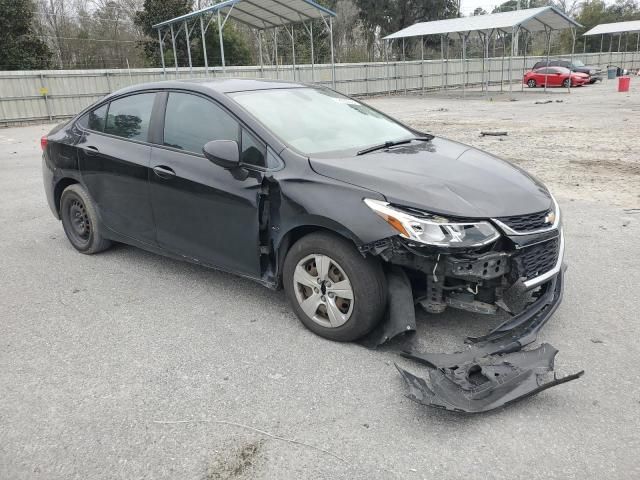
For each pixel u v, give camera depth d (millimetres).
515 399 2689
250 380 3148
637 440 2566
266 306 4113
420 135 4609
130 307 4172
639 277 4496
